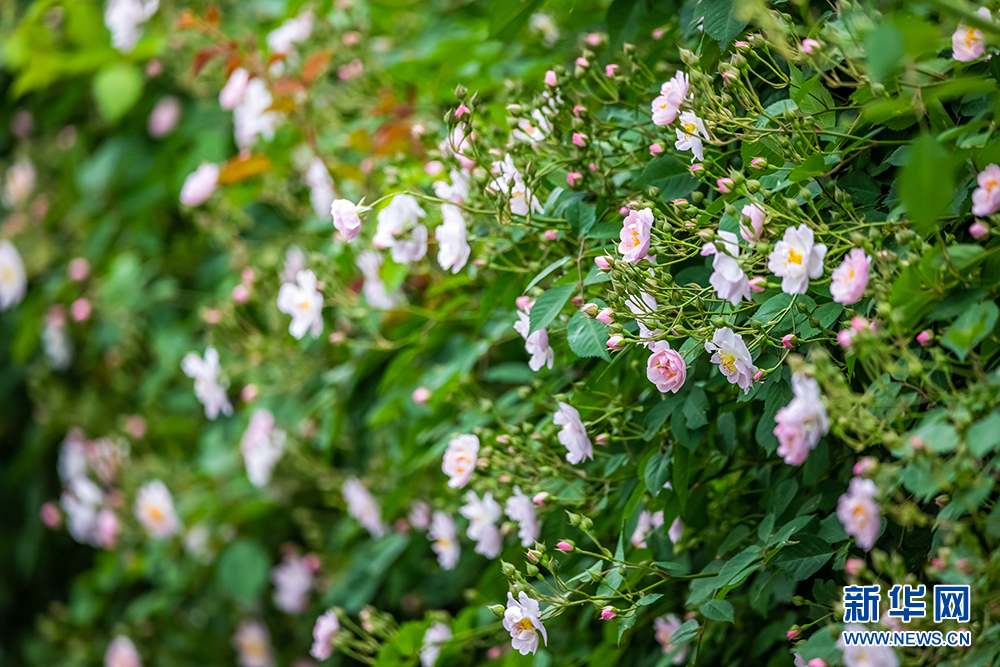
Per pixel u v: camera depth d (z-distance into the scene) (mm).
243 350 2555
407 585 2551
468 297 2297
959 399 1798
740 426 2055
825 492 1972
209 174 2539
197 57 2465
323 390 2521
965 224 1931
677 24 2146
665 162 2031
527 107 2094
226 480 2895
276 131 2527
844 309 1922
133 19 2729
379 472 2492
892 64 1748
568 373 2197
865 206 1948
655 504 2055
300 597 2762
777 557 1946
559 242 2105
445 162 2119
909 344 1912
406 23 2607
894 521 1946
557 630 2223
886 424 1837
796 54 1906
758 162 1948
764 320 1924
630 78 2123
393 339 2400
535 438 2092
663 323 1949
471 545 2422
